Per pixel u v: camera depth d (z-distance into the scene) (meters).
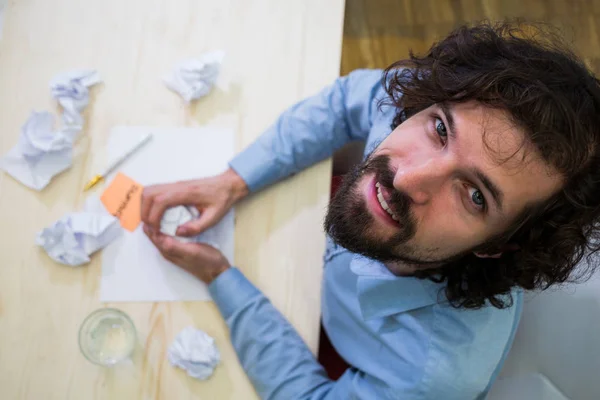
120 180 0.87
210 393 0.82
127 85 0.89
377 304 0.85
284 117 0.90
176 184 0.86
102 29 0.91
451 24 1.59
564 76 0.66
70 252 0.83
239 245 0.87
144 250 0.85
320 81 0.93
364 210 0.75
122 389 0.81
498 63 0.68
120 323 0.82
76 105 0.87
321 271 0.87
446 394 0.79
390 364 0.84
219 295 0.83
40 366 0.81
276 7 0.94
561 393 0.78
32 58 0.89
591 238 0.74
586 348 0.74
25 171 0.85
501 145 0.63
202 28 0.92
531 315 0.84
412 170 0.68
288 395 0.82
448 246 0.73
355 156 1.06
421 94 0.75
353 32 1.58
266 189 0.90
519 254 0.74
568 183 0.66
